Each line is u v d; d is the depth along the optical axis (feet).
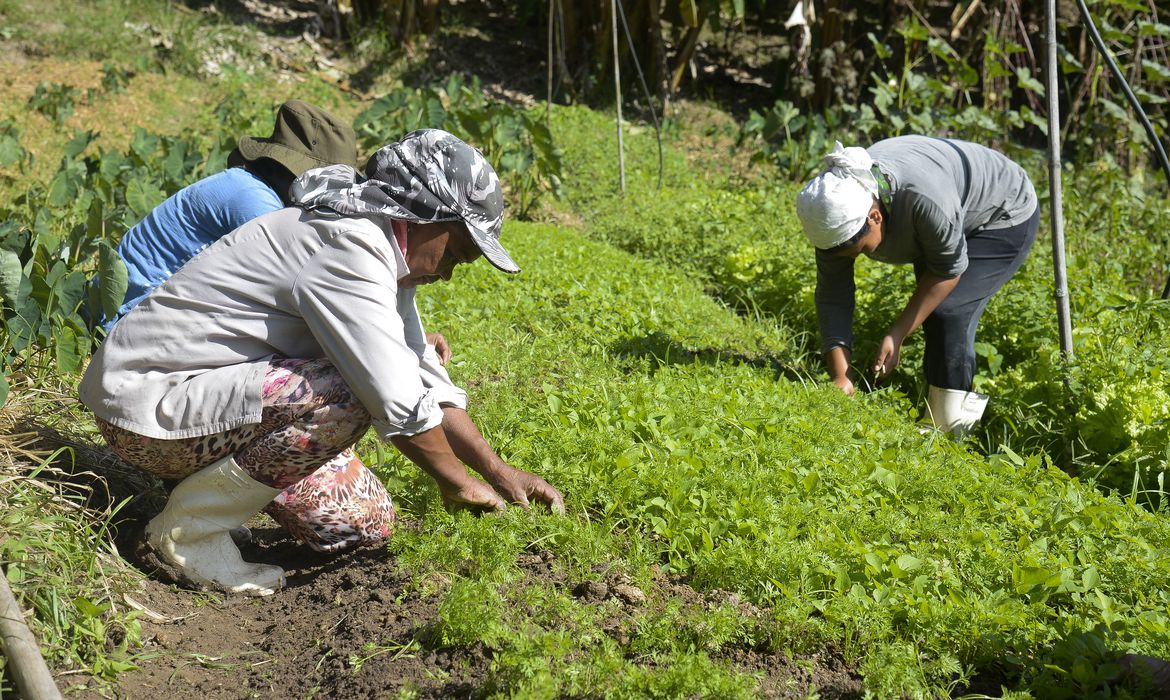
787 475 11.76
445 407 10.39
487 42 45.11
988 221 16.72
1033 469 13.82
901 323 16.43
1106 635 9.21
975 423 17.16
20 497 10.16
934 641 9.24
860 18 40.55
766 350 19.19
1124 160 37.06
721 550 10.19
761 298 22.59
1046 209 30.50
